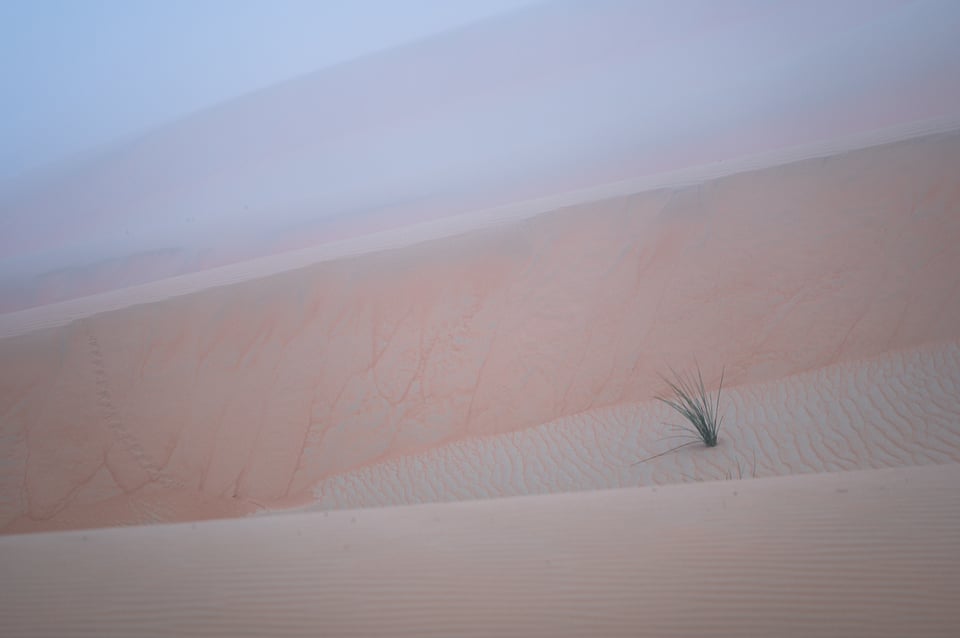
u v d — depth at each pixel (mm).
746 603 3326
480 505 5562
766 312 12383
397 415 12695
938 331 11227
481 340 13344
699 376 11938
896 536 3893
